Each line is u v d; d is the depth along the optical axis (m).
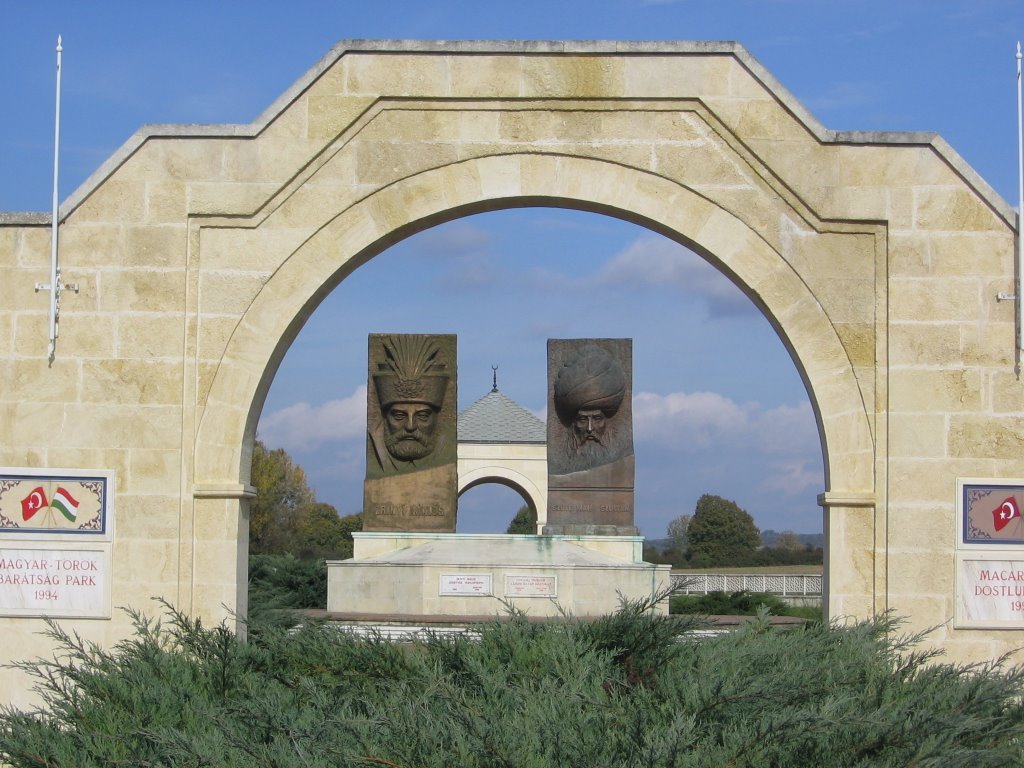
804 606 36.69
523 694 10.15
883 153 15.30
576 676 10.46
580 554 25.55
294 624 16.17
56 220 15.41
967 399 15.11
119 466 15.28
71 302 15.42
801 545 89.94
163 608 15.09
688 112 15.47
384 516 26.83
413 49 15.51
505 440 44.41
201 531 15.23
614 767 9.03
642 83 15.44
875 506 15.07
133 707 10.88
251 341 15.41
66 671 11.74
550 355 27.59
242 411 15.36
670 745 8.94
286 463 76.12
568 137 15.46
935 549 14.99
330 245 15.48
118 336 15.40
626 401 27.33
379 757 9.09
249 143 15.53
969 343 15.16
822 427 15.26
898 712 10.05
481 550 25.55
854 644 11.99
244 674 11.40
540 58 15.51
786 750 9.48
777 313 15.29
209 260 15.48
